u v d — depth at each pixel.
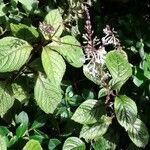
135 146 0.53
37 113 0.49
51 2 0.59
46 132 0.51
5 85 0.46
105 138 0.51
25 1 0.54
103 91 0.49
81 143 0.49
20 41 0.43
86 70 0.49
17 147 0.46
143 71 0.55
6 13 0.54
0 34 0.52
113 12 0.70
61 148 0.49
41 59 0.44
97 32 0.62
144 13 0.71
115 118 0.52
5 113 0.48
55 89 0.45
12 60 0.42
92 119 0.48
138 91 0.56
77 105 0.51
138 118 0.53
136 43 0.59
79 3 0.56
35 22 0.57
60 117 0.50
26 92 0.47
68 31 0.55
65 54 0.44
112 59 0.48
